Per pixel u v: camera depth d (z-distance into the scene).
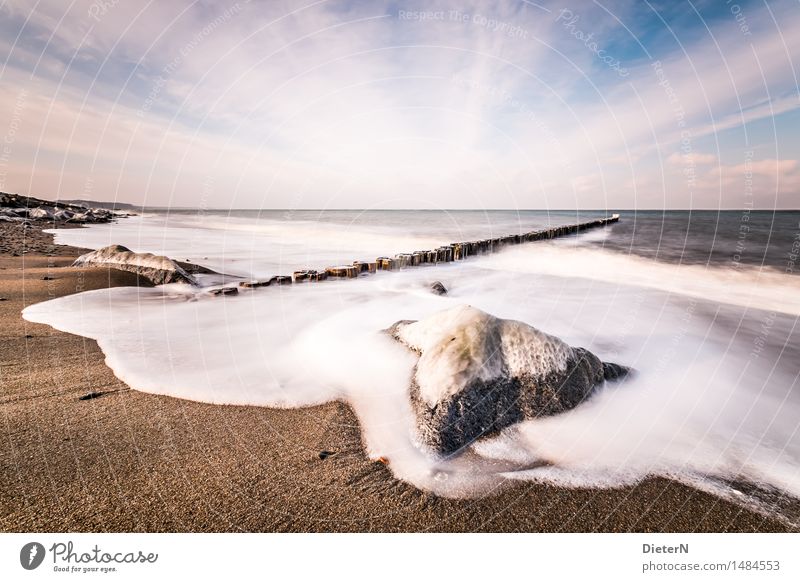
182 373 5.14
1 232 20.08
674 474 3.52
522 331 4.52
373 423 4.12
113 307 7.73
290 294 9.34
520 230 30.72
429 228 33.66
